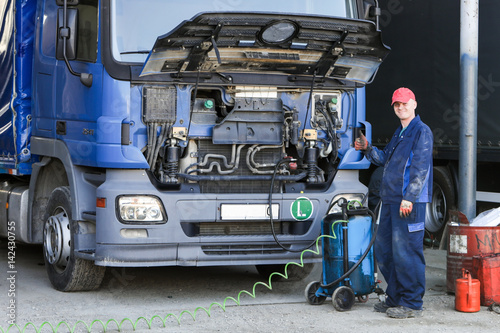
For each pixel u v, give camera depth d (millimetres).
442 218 10508
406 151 6590
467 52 8062
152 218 6891
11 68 8414
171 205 6922
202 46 6652
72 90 7348
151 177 6973
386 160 6852
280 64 7094
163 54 6656
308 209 7250
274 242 7184
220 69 7016
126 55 6922
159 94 6938
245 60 6953
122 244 6867
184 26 6406
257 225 7219
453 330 6156
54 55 7785
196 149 7176
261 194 7125
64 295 7488
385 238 6797
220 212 7012
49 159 7965
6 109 8547
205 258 7016
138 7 7039
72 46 6961
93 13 7078
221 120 7172
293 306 7027
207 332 6094
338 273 6871
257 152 7336
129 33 6980
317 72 7289
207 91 7301
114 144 6832
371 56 7305
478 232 7223
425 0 10562
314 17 6621
